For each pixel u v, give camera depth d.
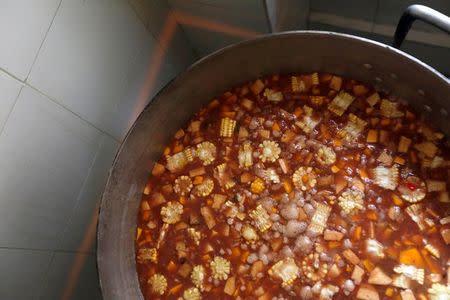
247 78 0.84
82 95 0.82
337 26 1.26
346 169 0.77
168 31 1.10
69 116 0.80
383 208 0.74
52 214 0.81
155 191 0.82
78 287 0.95
